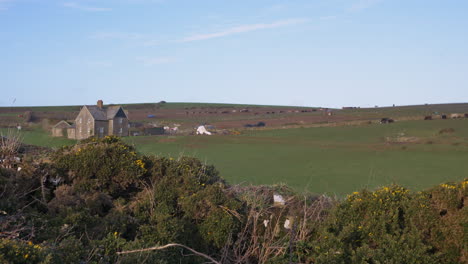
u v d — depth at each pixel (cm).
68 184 862
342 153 4612
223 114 16162
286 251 749
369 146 5328
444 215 748
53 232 643
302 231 789
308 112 15750
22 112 15288
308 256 747
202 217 810
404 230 734
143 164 912
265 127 9525
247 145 5647
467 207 713
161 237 697
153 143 5762
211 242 771
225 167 3444
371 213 780
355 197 841
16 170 812
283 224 834
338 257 689
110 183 880
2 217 632
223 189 915
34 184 798
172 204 847
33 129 7456
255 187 1005
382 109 15538
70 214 704
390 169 3284
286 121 11388
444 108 14862
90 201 784
